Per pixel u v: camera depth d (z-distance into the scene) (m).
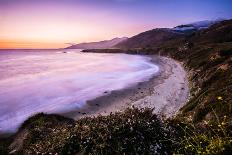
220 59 59.62
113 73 86.94
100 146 6.55
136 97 46.22
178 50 144.62
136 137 6.80
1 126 31.19
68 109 40.09
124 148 6.43
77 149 6.95
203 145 5.62
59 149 7.18
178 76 71.44
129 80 68.12
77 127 8.20
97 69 103.88
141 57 178.25
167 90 51.06
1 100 48.25
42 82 71.50
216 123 7.91
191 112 23.38
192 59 87.25
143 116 8.31
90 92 53.19
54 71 101.31
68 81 71.75
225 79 33.88
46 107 41.94
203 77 49.34
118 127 7.23
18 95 53.16
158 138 6.92
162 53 173.00
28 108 41.78
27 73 96.12
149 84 59.81
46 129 13.87
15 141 17.64
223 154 4.60
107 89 55.47
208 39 148.38
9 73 97.25
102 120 8.40
